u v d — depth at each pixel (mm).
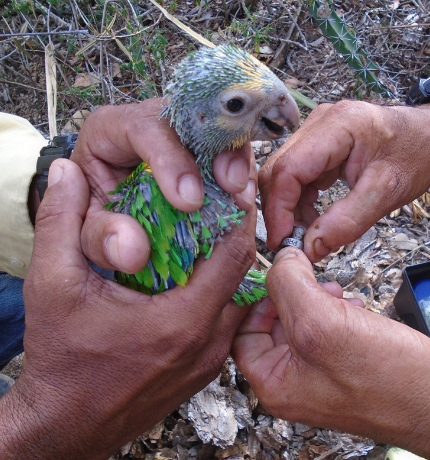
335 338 265
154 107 287
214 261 291
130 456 380
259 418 377
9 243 351
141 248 268
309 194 373
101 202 309
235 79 287
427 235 457
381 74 554
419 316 382
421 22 576
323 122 327
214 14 612
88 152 312
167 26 603
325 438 370
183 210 275
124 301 283
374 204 323
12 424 278
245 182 296
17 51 635
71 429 285
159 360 284
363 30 581
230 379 378
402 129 320
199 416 364
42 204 298
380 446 369
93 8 616
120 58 604
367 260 447
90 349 281
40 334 284
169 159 272
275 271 295
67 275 283
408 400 262
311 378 279
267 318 332
